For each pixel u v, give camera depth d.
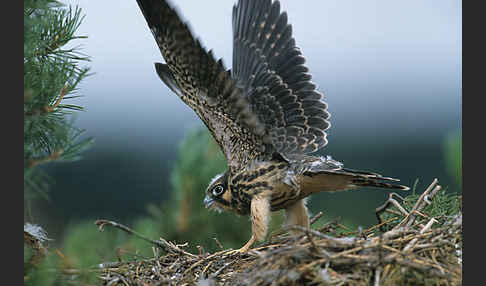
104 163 20.47
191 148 12.94
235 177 10.15
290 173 9.74
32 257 7.25
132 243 10.99
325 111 10.03
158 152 21.64
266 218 9.72
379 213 9.43
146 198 19.69
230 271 8.55
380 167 24.30
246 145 9.91
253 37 10.17
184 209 12.60
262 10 10.25
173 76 9.70
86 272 7.32
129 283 8.19
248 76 9.99
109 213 18.97
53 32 7.54
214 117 9.68
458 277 7.07
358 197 18.81
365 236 8.98
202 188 12.64
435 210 8.91
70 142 6.77
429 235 7.68
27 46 6.96
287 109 9.98
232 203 10.42
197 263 8.69
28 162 6.60
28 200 6.80
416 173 23.72
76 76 7.28
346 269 7.23
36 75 7.16
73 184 19.66
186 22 7.55
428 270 6.99
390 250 7.37
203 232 12.54
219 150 12.95
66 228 9.02
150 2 7.79
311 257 7.31
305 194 10.08
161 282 8.10
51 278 6.87
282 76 10.14
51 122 7.02
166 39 8.15
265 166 9.87
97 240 8.13
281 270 7.14
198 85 8.84
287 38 10.28
